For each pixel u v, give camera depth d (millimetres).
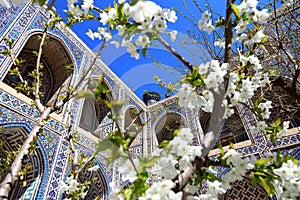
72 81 5926
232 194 5781
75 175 2221
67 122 5422
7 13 4848
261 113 2186
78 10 1604
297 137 4738
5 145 4566
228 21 1366
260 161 1028
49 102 5508
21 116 4441
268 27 3166
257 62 1940
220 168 4688
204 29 1629
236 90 1658
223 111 1201
